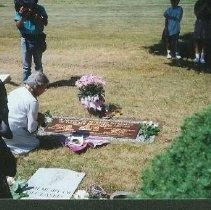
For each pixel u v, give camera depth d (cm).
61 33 1738
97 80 819
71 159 642
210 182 250
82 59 1291
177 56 1303
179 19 1276
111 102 894
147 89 989
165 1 2664
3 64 1253
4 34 1733
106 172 603
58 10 2411
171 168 293
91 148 678
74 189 552
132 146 684
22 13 955
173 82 1048
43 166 622
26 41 978
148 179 289
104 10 2384
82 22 2022
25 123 655
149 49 1423
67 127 757
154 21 2031
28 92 655
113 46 1468
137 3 2620
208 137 345
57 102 898
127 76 1105
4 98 428
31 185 558
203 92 970
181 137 376
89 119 796
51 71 1164
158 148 677
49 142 695
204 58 1234
